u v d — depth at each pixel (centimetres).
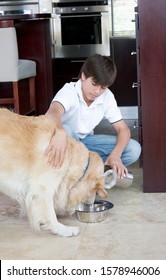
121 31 674
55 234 259
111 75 270
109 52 664
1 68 433
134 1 661
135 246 241
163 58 314
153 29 311
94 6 653
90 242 248
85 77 275
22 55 509
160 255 229
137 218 280
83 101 288
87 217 274
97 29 660
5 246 246
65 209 278
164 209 294
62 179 262
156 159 325
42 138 255
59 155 252
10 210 304
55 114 271
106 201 295
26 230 268
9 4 659
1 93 521
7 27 421
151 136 323
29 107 505
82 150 267
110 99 301
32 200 256
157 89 318
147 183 328
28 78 497
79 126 300
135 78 665
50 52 509
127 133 305
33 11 659
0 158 257
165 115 320
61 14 659
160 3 307
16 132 256
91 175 269
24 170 256
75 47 665
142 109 321
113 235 256
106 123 634
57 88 676
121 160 315
